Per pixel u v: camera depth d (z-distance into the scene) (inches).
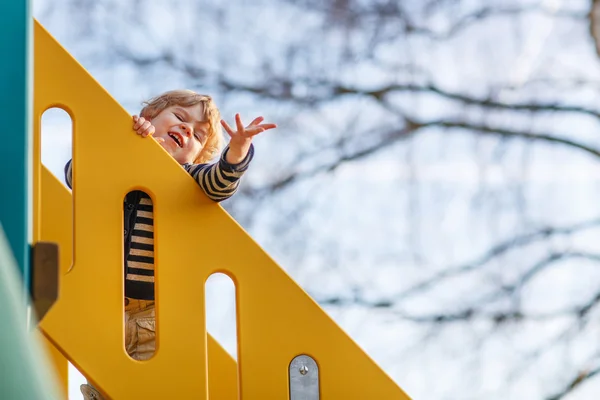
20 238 91.4
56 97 117.0
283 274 118.7
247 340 117.0
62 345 112.0
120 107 118.3
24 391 63.6
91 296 113.3
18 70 95.9
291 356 117.4
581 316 369.4
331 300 364.8
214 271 117.4
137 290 126.9
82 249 114.3
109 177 116.7
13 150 94.2
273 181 365.7
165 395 113.0
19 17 96.8
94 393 127.2
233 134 117.6
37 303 91.5
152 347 127.9
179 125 149.3
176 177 118.4
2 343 64.5
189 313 115.6
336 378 117.5
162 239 116.8
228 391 135.0
